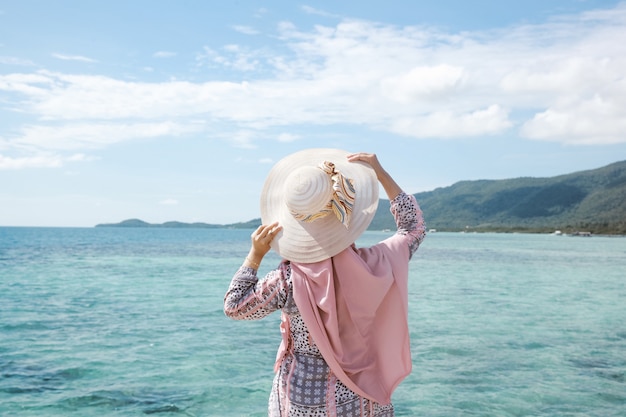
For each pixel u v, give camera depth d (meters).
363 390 2.38
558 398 6.30
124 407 5.91
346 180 2.38
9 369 7.49
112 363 7.90
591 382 7.02
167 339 9.77
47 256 38.47
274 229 2.47
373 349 2.47
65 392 6.45
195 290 18.56
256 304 2.41
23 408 5.83
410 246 2.60
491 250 60.41
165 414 5.70
